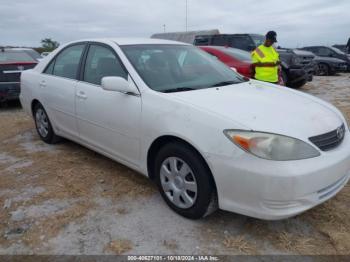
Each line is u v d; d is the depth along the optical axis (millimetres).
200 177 2740
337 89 10461
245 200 2549
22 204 3275
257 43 12250
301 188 2434
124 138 3424
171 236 2764
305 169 2434
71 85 4109
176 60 3811
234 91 3330
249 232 2803
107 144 3717
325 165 2523
